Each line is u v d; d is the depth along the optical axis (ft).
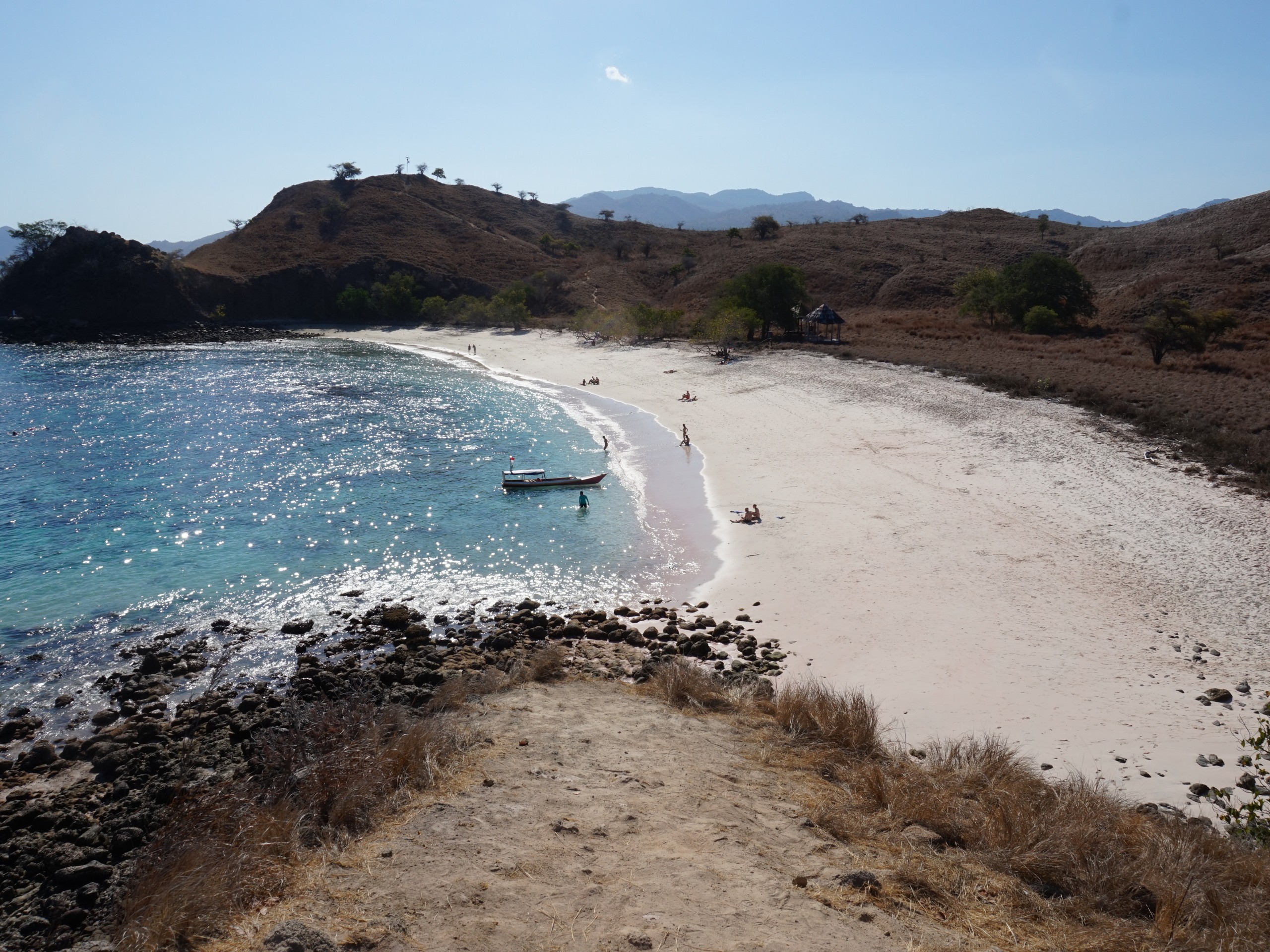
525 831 27.02
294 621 72.13
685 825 28.12
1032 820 29.78
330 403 187.11
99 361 262.88
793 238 412.36
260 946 20.21
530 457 133.08
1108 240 355.56
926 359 180.34
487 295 386.11
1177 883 25.76
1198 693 49.83
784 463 114.42
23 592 79.61
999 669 54.34
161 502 109.60
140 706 57.62
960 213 488.44
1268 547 72.49
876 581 71.87
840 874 25.13
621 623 67.87
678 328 278.67
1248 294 232.32
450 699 44.88
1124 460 100.68
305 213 458.50
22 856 39.65
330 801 29.71
